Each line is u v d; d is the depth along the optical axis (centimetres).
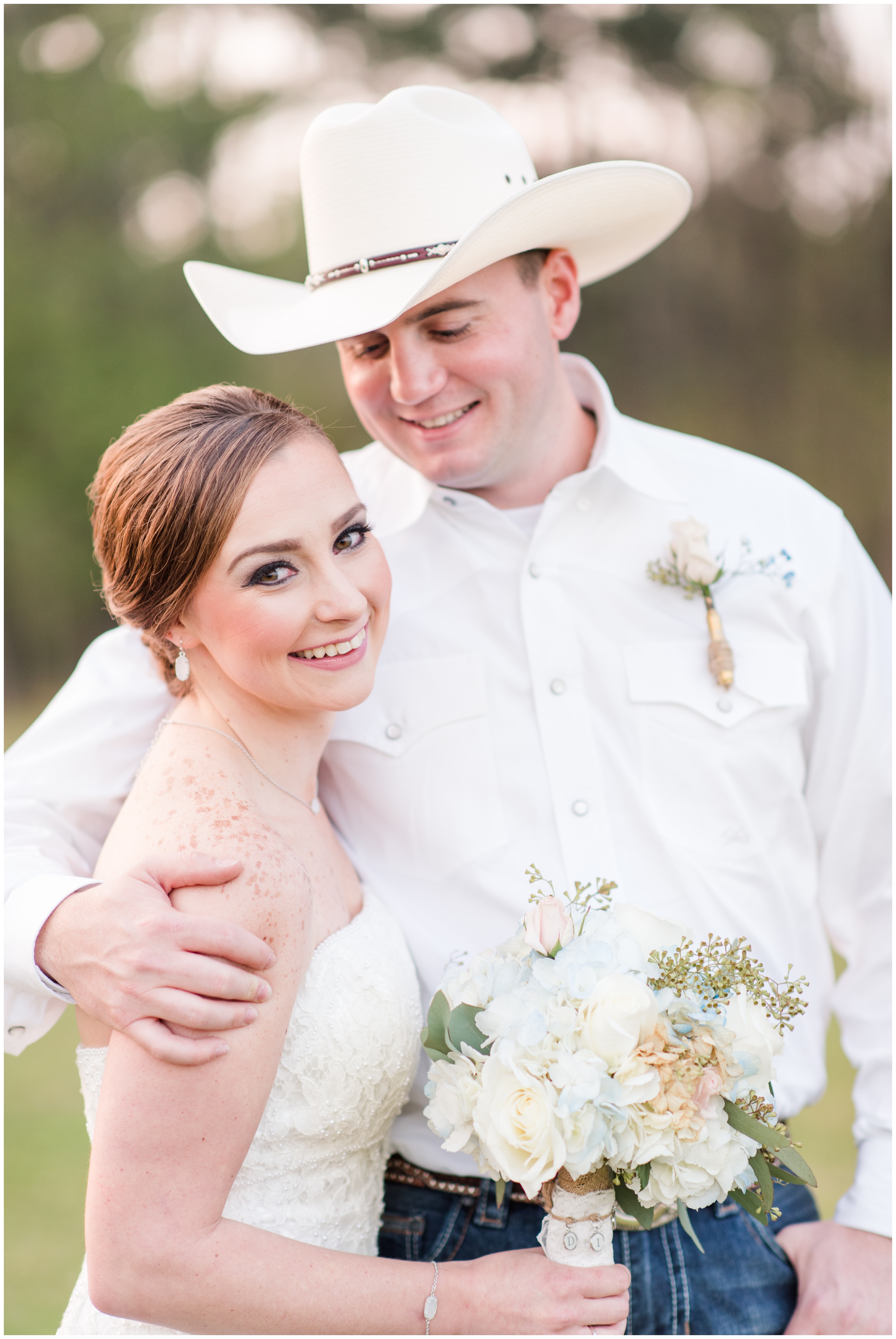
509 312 207
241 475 171
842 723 230
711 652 219
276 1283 158
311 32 1603
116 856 178
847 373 1591
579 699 219
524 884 214
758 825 222
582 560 224
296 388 1639
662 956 162
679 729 219
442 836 216
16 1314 341
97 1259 155
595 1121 150
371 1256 192
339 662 180
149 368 1645
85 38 1653
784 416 1608
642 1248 199
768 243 1580
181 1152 154
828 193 1577
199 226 1664
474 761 218
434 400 208
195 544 172
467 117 215
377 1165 195
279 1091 173
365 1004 180
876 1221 212
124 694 229
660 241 248
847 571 232
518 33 1544
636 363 1612
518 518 232
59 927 170
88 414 1628
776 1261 210
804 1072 222
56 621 1634
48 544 1630
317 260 213
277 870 167
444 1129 162
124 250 1661
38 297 1639
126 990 158
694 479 232
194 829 170
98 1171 155
